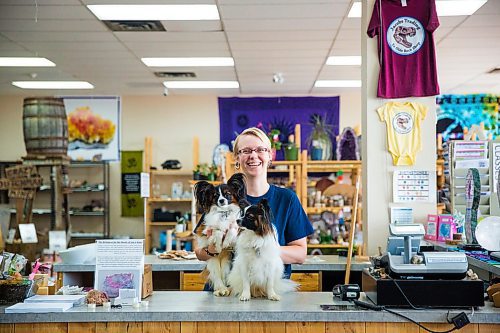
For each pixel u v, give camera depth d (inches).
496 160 185.8
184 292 123.6
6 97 433.7
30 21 244.7
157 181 433.1
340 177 370.3
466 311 103.0
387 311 103.0
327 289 203.6
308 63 328.5
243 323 104.7
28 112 268.1
